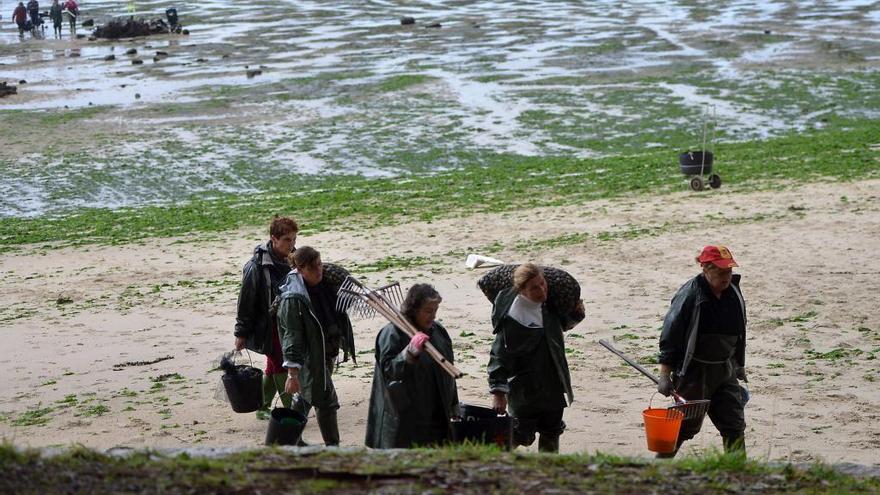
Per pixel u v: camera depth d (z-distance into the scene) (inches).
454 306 2356.1
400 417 1123.3
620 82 7445.9
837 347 1927.9
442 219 3577.8
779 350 1913.1
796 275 2514.8
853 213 3235.7
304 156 5585.6
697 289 1210.0
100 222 4050.2
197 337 2182.6
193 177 5211.6
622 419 1529.3
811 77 7416.3
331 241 3277.6
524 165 4963.1
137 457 868.6
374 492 800.3
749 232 3048.7
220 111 6830.7
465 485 828.6
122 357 2032.5
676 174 4323.3
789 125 6156.5
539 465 901.8
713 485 882.8
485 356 1924.2
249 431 1541.6
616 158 5002.5
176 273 2957.7
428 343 1095.0
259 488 797.9
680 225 3223.4
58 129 6373.0
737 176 4146.2
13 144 5949.8
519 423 1217.4
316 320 1275.8
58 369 1961.1
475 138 5900.6
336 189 4608.8
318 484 811.4
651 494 842.2
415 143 5812.0
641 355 1904.5
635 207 3592.5
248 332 1473.9
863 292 2332.7
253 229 3663.9
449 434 1131.9
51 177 5191.9
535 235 3203.7
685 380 1232.8
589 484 853.8
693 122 6215.6
